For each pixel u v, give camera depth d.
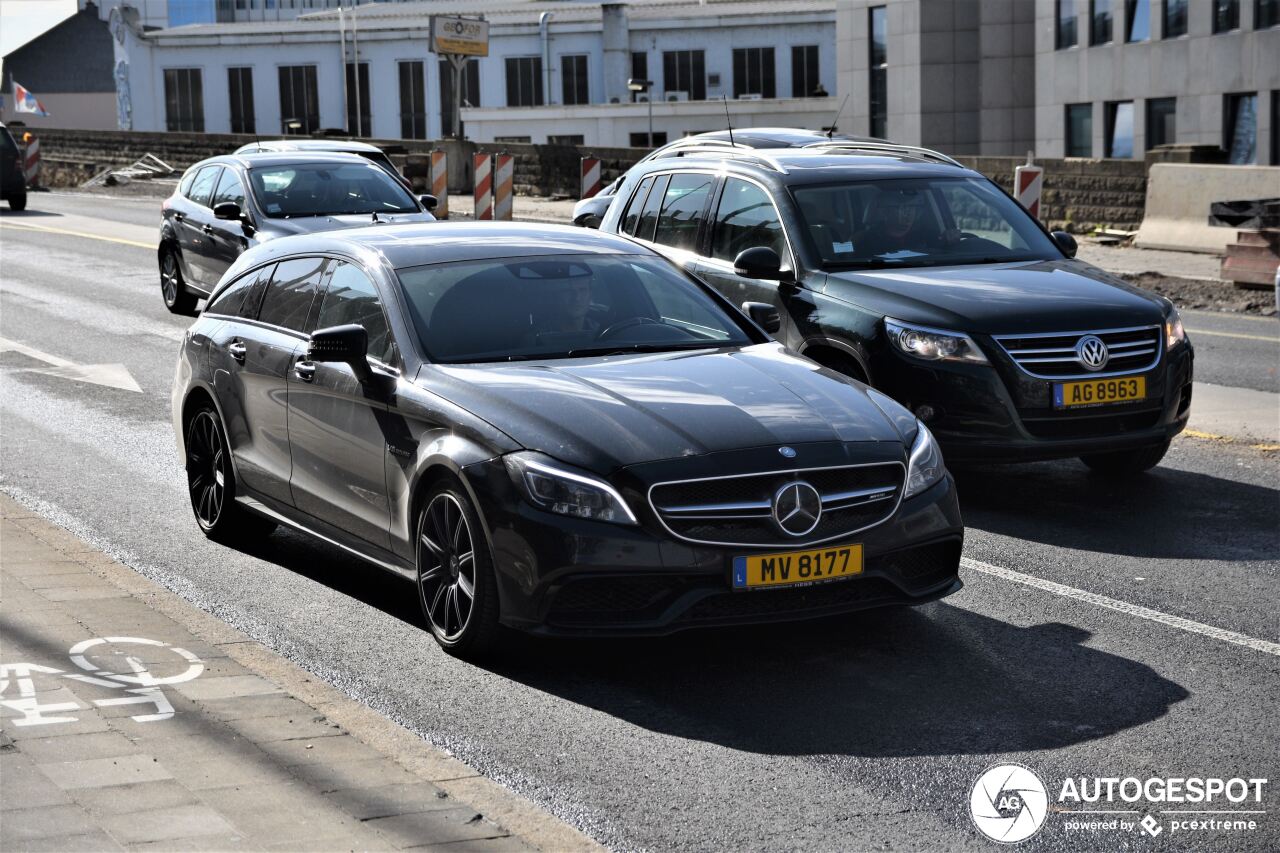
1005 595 6.72
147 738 4.75
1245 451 9.73
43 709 5.01
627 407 5.79
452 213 30.97
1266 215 20.83
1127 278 19.58
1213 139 43.09
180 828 4.00
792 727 5.20
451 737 5.14
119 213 32.22
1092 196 24.61
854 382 6.39
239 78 75.06
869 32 56.25
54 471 9.48
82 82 112.19
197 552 7.61
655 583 5.46
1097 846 4.28
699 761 4.92
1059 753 4.95
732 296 9.43
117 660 5.60
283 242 7.71
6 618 6.10
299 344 7.06
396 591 6.94
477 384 6.02
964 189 9.72
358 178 16.34
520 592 5.55
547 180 33.44
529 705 5.45
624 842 4.32
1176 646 6.00
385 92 73.50
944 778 4.76
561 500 5.49
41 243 25.28
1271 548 7.46
